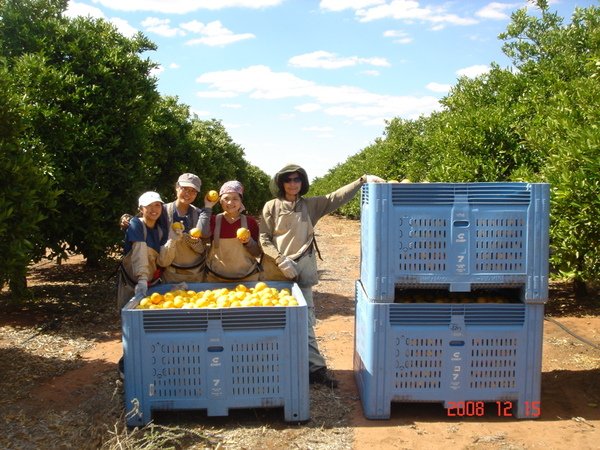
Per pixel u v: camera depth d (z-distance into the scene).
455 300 4.61
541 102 8.70
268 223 5.18
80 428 4.31
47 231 8.28
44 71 7.97
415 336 4.35
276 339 4.28
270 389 4.32
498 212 4.21
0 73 5.92
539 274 4.24
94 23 9.58
